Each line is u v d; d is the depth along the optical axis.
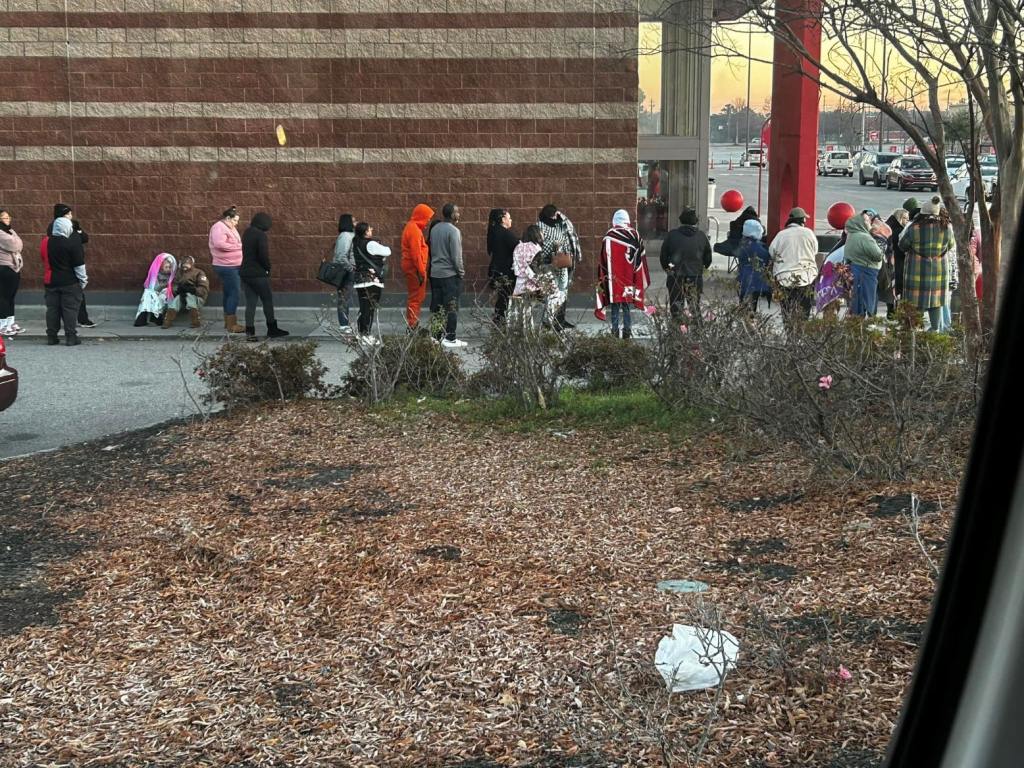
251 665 5.15
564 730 4.33
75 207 18.11
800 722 4.20
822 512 6.79
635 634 5.19
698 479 7.82
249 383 11.17
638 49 15.83
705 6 14.65
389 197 18.12
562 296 14.67
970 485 2.70
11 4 17.73
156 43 17.83
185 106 17.95
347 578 6.14
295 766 4.22
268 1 17.75
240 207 18.16
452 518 7.18
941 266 14.73
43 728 4.61
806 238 14.24
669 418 9.64
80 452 9.63
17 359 14.80
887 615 5.14
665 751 3.86
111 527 7.36
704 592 5.67
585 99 17.92
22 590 6.25
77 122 17.97
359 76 17.91
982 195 9.20
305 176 18.11
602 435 9.33
